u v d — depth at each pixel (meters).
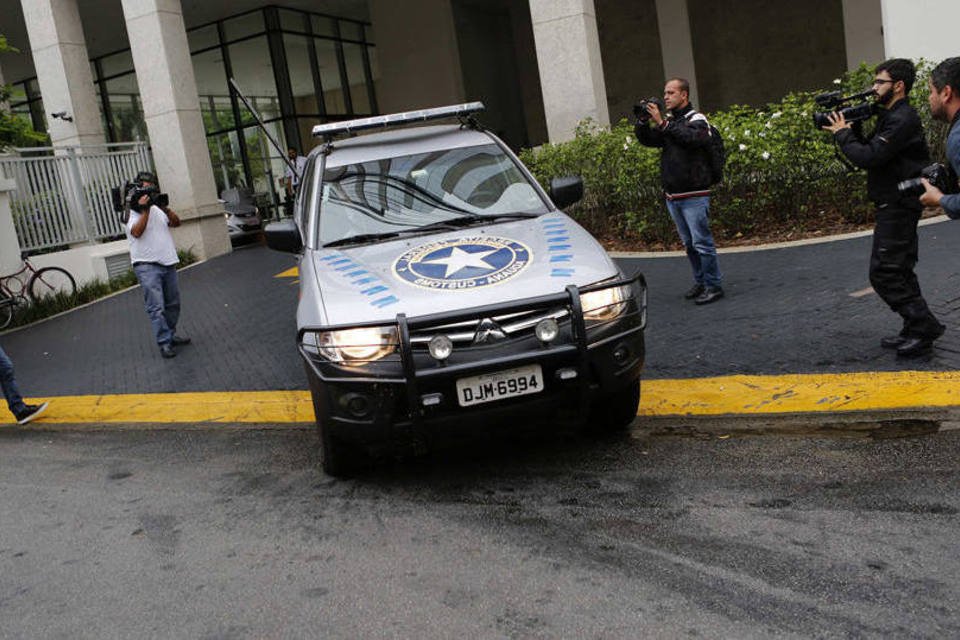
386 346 3.98
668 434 4.65
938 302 5.73
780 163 8.84
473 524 3.83
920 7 9.98
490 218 5.13
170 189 15.41
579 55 12.12
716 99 19.59
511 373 3.93
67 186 13.98
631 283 4.29
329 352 4.04
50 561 4.01
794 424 4.52
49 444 6.14
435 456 4.78
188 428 6.05
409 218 5.16
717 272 6.89
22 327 11.59
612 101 20.75
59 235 13.77
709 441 4.47
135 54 15.14
